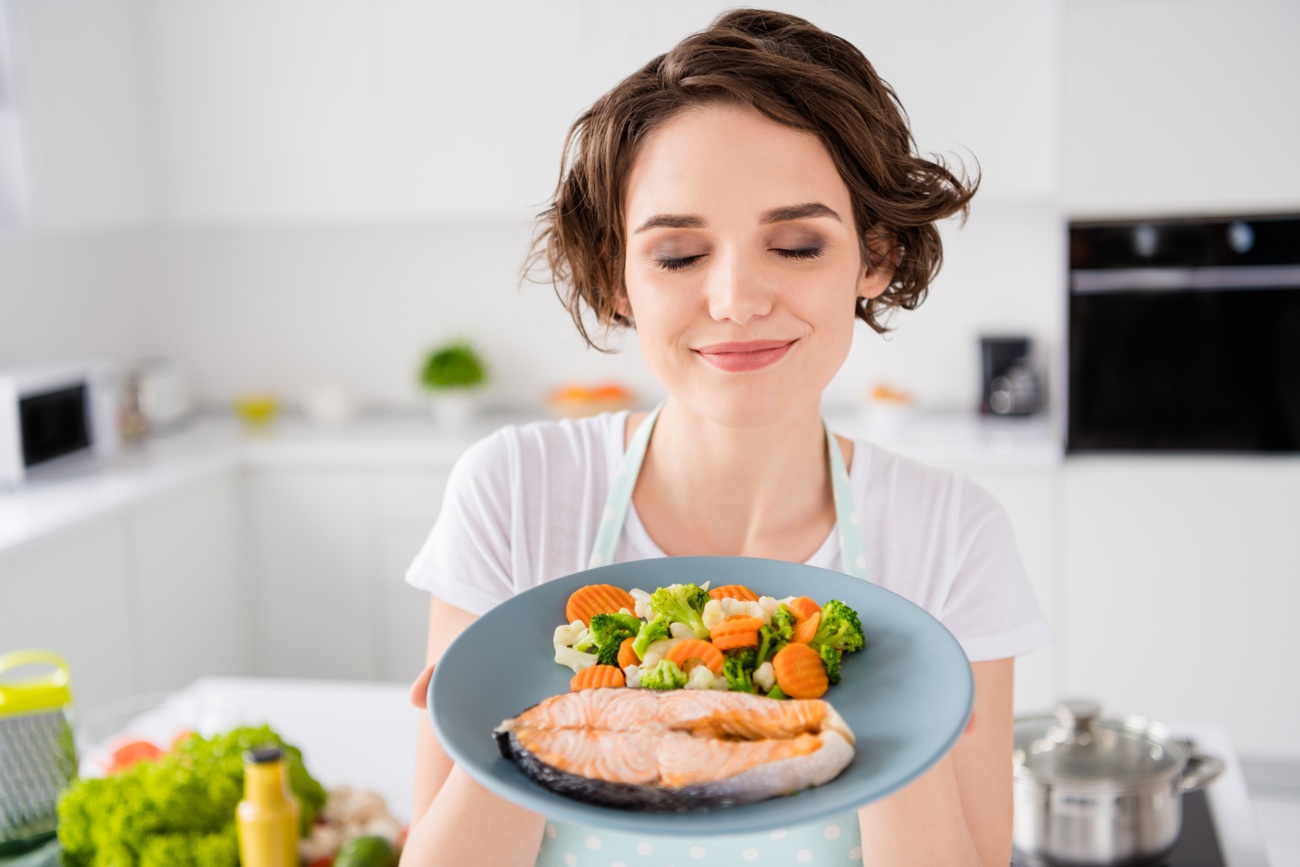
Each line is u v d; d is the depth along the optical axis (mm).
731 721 816
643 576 1011
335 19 3670
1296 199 3111
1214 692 3318
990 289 3830
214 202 3828
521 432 1216
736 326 939
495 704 883
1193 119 3135
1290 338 3178
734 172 930
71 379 3375
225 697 1919
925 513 1157
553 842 1084
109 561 3119
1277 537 3229
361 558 3701
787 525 1146
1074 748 1462
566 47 3561
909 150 1079
